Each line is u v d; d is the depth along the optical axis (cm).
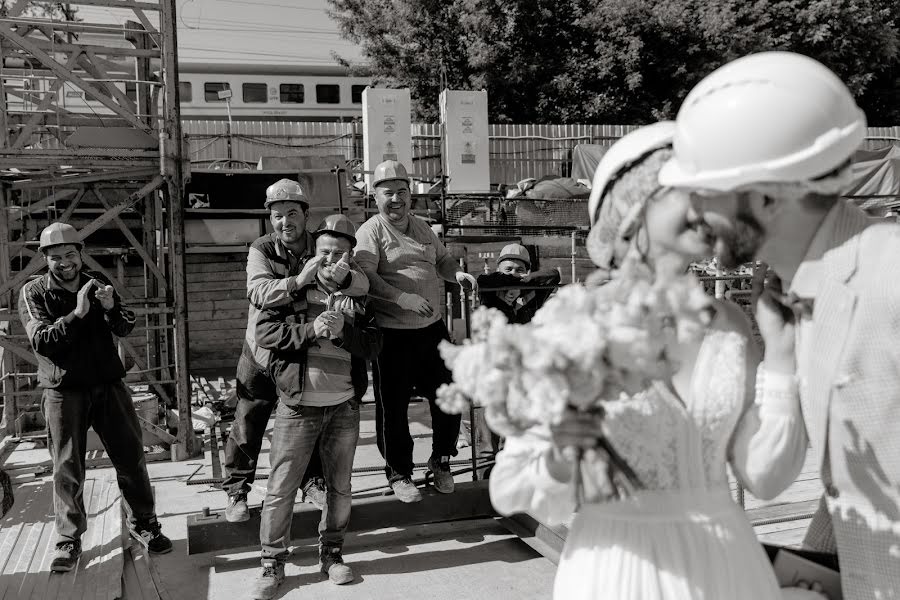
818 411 140
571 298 127
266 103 1784
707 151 130
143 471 437
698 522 138
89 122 701
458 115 1222
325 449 382
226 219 954
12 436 729
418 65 2197
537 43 2134
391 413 440
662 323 125
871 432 133
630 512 139
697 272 439
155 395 782
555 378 122
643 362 122
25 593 378
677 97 2092
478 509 452
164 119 654
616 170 148
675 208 139
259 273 379
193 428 723
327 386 362
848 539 140
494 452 525
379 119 1210
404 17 2192
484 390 127
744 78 131
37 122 649
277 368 362
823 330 136
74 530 412
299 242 399
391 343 438
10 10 627
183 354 663
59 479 412
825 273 136
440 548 432
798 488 481
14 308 714
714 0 2123
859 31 2162
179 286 662
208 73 1748
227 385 1035
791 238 140
